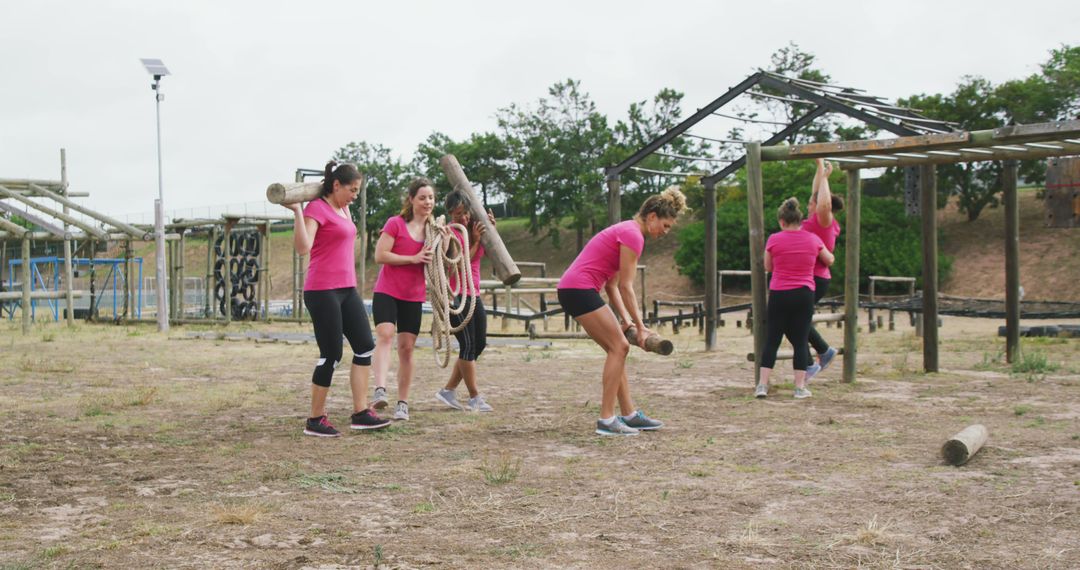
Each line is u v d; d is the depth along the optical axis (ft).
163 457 17.25
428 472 15.71
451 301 22.52
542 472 15.66
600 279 19.63
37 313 93.71
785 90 38.58
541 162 167.32
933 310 31.81
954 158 29.35
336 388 28.91
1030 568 10.23
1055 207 35.14
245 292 82.69
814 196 27.91
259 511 12.93
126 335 57.62
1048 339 49.24
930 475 15.14
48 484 14.89
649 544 11.25
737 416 22.17
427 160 189.78
